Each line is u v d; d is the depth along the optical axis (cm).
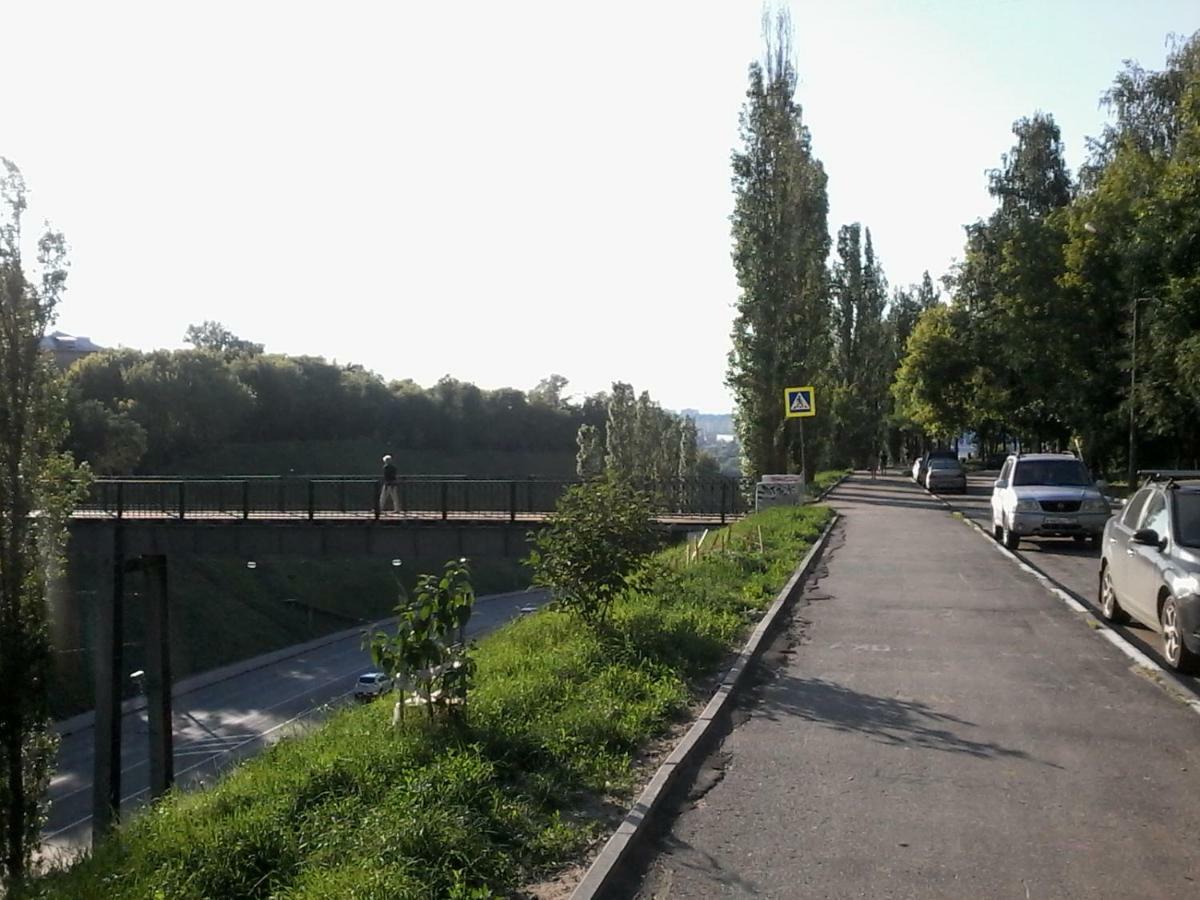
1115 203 4366
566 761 702
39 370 1416
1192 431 4128
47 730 1358
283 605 4909
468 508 3391
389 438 7781
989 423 7269
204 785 774
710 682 984
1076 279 4609
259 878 535
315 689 3750
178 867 542
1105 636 1251
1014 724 844
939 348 6469
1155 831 600
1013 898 509
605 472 1195
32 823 1301
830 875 538
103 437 4834
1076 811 635
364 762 671
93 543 3281
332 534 3228
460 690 757
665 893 518
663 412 5122
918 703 917
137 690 3612
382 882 493
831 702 921
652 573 1172
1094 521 2283
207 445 6531
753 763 736
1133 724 843
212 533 3281
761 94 4197
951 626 1324
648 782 677
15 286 1393
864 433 7256
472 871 523
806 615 1412
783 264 4191
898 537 2614
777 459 4262
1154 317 3472
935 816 627
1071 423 4800
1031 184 5909
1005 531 2412
